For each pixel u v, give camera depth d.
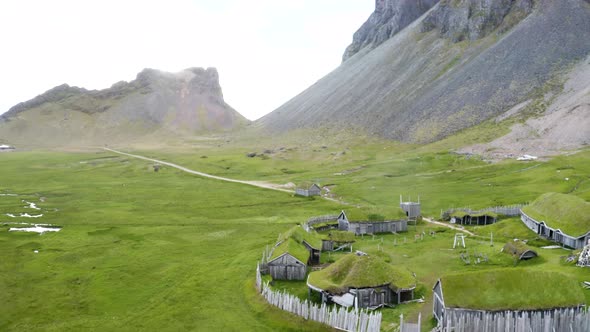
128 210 114.25
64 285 61.78
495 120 199.88
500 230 82.12
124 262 71.56
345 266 53.41
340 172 168.75
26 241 84.12
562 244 70.12
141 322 49.91
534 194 106.62
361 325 42.06
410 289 50.47
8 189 146.25
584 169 128.88
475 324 39.66
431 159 167.38
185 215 108.50
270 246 78.31
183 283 61.56
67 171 194.38
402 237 82.88
